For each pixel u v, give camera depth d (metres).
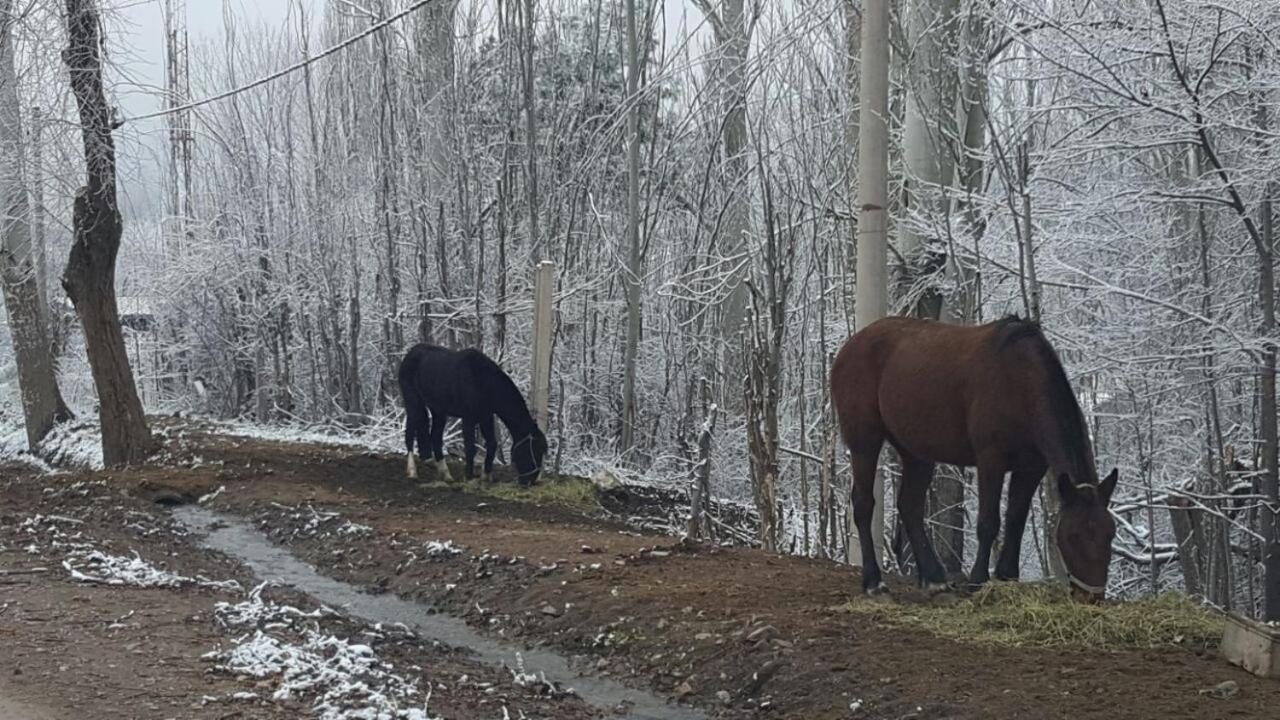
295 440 20.42
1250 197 11.52
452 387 15.37
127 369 16.55
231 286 28.36
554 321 20.33
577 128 24.14
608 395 21.70
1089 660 6.66
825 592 8.66
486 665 7.78
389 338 24.75
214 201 28.83
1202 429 14.41
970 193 12.83
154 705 5.75
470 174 23.39
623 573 9.58
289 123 27.03
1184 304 12.80
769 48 18.02
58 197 22.83
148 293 31.11
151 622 7.48
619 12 24.58
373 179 25.48
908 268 13.35
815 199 15.70
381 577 10.48
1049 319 13.88
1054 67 11.76
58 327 31.78
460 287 22.48
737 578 9.30
